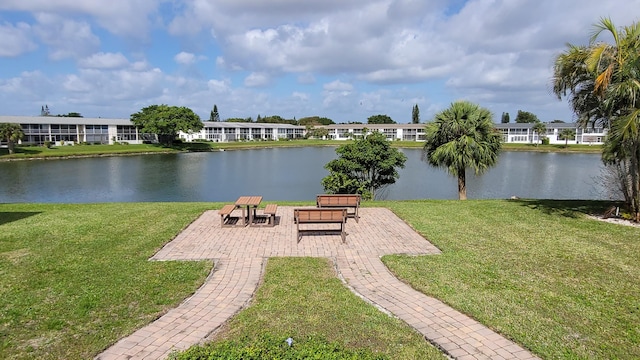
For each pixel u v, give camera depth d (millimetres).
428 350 3709
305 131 117500
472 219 9359
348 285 5387
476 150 14359
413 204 11719
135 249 6801
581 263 6129
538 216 9656
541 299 4828
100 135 67750
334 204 9664
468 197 20328
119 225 8625
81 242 7223
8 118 56156
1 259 6195
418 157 47656
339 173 15953
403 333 4008
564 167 35406
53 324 4137
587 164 38562
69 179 28984
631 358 3596
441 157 15023
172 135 71125
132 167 37625
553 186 23953
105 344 3785
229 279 5547
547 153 58094
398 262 6211
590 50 9016
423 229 8352
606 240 7430
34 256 6352
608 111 8992
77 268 5809
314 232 8227
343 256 6605
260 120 137750
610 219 9234
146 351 3688
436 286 5250
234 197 21516
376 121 132750
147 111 73562
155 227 8445
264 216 9852
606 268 5906
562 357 3617
